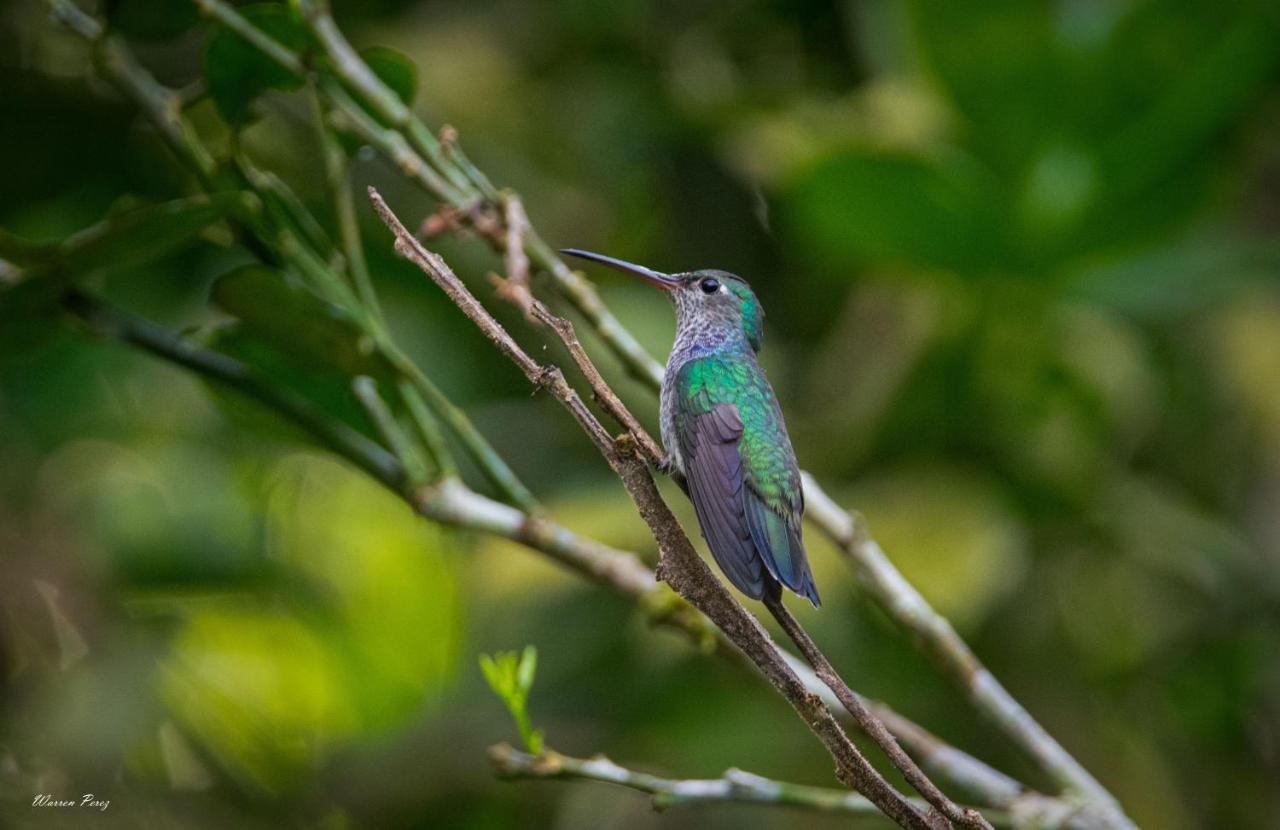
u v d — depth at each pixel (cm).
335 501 1116
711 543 634
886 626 941
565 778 593
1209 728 1080
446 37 1125
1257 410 1054
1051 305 972
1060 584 1059
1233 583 1038
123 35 693
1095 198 913
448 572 1109
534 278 684
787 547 636
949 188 886
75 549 1013
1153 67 886
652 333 1032
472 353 1048
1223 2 855
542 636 1045
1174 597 1059
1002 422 1007
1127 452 1064
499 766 594
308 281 664
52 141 954
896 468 1020
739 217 1132
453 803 1055
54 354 1033
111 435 1065
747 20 1165
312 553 1109
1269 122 1109
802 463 1018
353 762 1062
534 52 1134
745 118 1084
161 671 1018
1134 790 1019
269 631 1069
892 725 652
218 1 657
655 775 1016
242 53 671
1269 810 1055
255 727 1048
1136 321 1057
